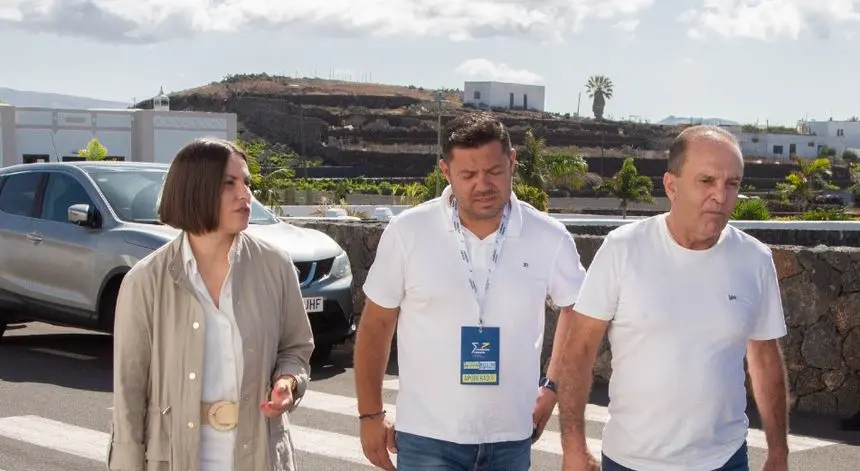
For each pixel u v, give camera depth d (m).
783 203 99.12
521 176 81.06
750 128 170.25
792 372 8.35
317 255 9.84
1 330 10.94
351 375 9.60
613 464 3.56
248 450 3.43
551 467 6.64
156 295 3.43
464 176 3.62
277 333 3.52
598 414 8.06
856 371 8.09
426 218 3.79
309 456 6.87
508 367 3.72
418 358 3.75
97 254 9.74
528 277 3.76
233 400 3.43
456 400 3.69
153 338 3.43
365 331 3.90
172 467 3.40
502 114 175.25
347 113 155.12
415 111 170.62
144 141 71.56
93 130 70.75
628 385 3.51
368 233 11.30
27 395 8.59
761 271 3.56
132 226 9.73
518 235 3.77
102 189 10.14
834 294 8.17
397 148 136.88
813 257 8.26
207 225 3.36
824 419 7.99
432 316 3.73
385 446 3.99
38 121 69.06
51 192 10.45
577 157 85.94
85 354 10.46
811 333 8.27
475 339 3.70
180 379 3.39
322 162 133.88
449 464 3.70
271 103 153.50
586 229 17.59
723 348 3.46
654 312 3.45
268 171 113.50
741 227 18.20
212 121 73.88
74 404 8.31
